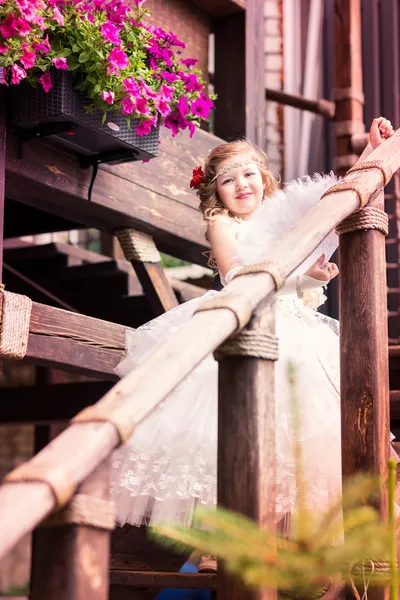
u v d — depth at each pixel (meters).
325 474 2.17
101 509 1.12
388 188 6.13
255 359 1.46
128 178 3.74
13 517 0.98
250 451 1.44
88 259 5.29
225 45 4.66
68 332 3.04
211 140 4.26
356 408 1.85
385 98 6.60
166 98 3.27
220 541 1.33
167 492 2.22
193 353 1.30
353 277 1.91
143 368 1.26
